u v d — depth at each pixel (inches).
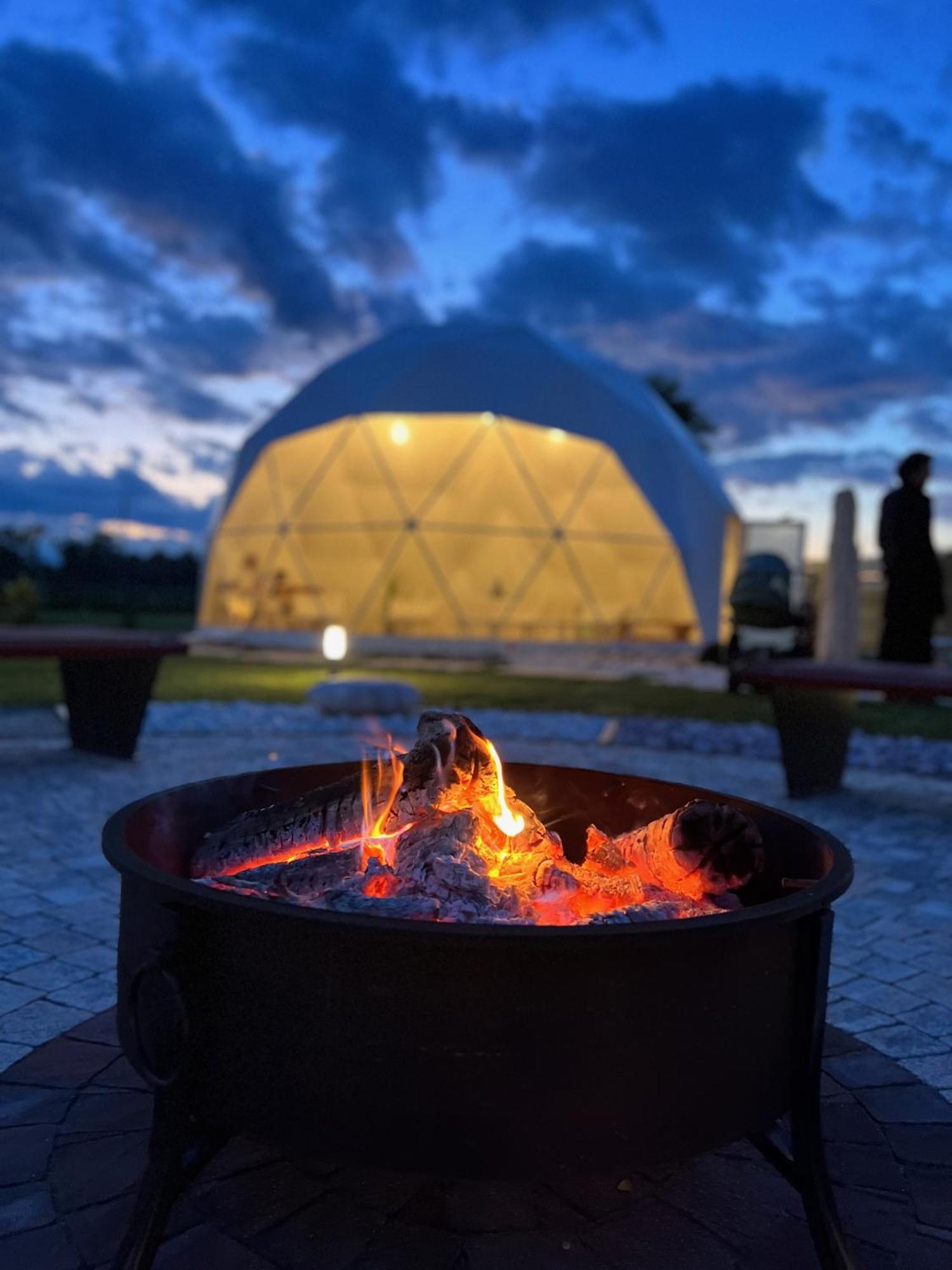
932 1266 66.6
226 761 245.9
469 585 778.2
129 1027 64.1
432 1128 55.2
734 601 431.2
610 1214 71.0
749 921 55.3
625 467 746.2
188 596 1403.8
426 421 756.6
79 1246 65.4
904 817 213.2
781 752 230.2
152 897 60.0
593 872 87.6
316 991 55.6
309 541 771.4
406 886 77.5
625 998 55.0
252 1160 76.0
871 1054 100.3
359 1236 67.4
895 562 397.4
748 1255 66.9
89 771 227.5
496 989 53.9
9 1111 82.7
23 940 126.1
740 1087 59.6
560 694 433.7
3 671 456.1
